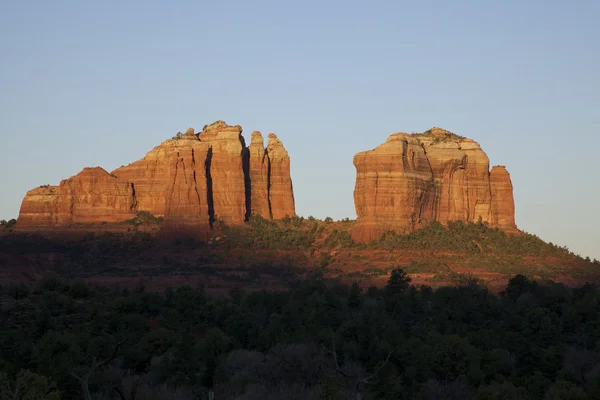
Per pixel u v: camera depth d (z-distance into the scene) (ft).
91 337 460.55
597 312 587.68
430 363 436.35
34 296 556.10
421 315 577.84
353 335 467.11
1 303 529.45
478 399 393.09
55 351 422.00
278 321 514.27
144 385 388.98
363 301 612.29
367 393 376.07
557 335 515.09
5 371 382.22
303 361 416.67
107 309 537.24
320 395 358.64
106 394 369.50
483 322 561.02
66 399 375.04
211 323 530.27
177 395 382.42
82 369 387.96
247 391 382.42
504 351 456.86
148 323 516.32
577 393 391.24
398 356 439.63
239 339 491.72
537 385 414.00
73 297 576.20
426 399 402.72
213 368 410.31
